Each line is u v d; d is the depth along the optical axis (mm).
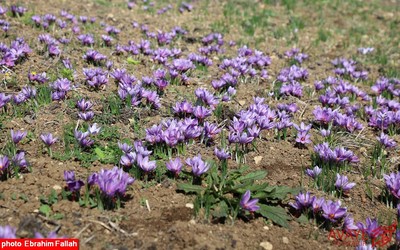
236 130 2578
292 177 2482
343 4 6098
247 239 2189
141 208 2238
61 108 2688
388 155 2693
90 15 4086
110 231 2148
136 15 4395
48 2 4176
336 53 4188
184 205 2270
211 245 2143
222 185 2334
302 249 2188
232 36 4238
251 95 3062
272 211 2266
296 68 3371
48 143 2398
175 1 5203
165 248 2121
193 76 3193
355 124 2791
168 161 2447
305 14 5441
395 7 6285
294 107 2877
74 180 2215
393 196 2408
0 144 2434
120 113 2707
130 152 2369
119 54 3344
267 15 5156
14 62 2984
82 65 3111
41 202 2205
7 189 2232
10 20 3506
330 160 2520
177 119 2703
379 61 4012
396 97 3268
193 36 4012
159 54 3287
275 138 2711
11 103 2658
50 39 3221
